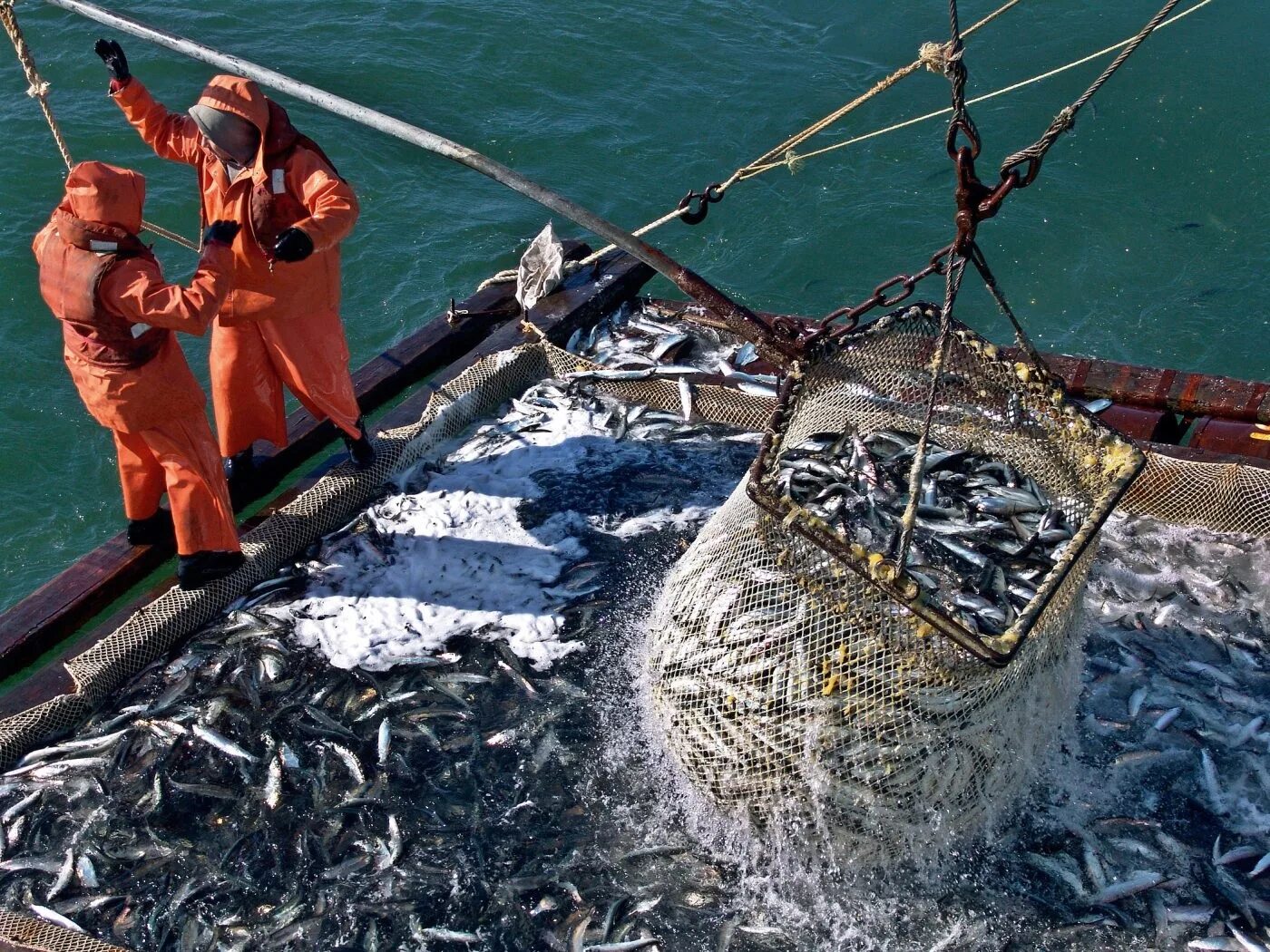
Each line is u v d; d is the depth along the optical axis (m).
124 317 5.21
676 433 7.30
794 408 5.23
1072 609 4.89
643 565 6.30
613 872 4.82
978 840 4.85
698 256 13.05
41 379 10.73
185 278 11.85
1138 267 12.77
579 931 4.61
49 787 5.28
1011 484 5.52
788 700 4.57
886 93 15.12
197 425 5.66
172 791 5.25
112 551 6.52
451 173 13.77
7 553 9.38
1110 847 4.82
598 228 5.43
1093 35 15.95
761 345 5.36
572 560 6.34
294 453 7.34
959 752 4.55
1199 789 5.05
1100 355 11.83
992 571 4.95
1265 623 5.83
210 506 5.75
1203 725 5.31
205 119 5.46
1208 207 13.43
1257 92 14.70
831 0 16.98
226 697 5.63
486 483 6.94
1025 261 12.89
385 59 15.31
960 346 5.68
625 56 15.74
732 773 4.75
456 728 5.45
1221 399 7.27
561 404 7.56
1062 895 4.65
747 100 15.09
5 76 14.20
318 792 5.21
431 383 7.68
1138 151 14.14
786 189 13.78
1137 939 4.49
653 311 8.55
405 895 4.78
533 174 13.88
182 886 4.86
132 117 5.87
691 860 4.86
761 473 4.56
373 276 12.33
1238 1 16.30
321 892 4.82
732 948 4.52
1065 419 5.32
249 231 5.70
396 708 5.55
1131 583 6.06
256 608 6.12
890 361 5.79
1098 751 5.20
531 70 15.38
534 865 4.87
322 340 6.18
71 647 5.91
